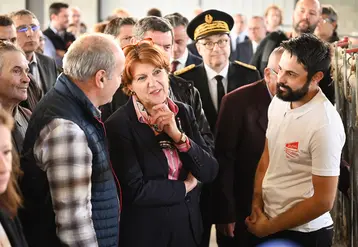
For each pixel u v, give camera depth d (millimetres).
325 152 2646
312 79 2695
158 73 2828
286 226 2799
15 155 2205
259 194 3000
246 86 3525
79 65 2469
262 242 2975
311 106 2727
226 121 3467
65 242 2344
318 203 2672
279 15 8570
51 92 2498
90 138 2457
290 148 2775
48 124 2365
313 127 2686
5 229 2053
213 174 2980
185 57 5070
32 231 2439
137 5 12062
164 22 3549
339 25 9844
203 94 3936
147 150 2848
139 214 2854
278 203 2854
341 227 3502
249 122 3439
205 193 3539
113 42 2559
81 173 2344
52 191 2348
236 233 3371
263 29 8016
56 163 2326
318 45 2680
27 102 3309
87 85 2506
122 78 2875
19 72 2951
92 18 11898
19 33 4344
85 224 2357
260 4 11695
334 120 2684
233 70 4031
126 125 2842
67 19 7461
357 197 3109
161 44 3496
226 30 3910
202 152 2918
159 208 2865
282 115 2848
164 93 2840
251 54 8055
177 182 2855
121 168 2793
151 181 2809
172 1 12000
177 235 2906
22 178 2420
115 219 2580
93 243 2375
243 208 3508
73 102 2461
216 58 3898
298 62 2672
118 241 2805
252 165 3457
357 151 3088
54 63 4605
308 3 5344
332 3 9844
